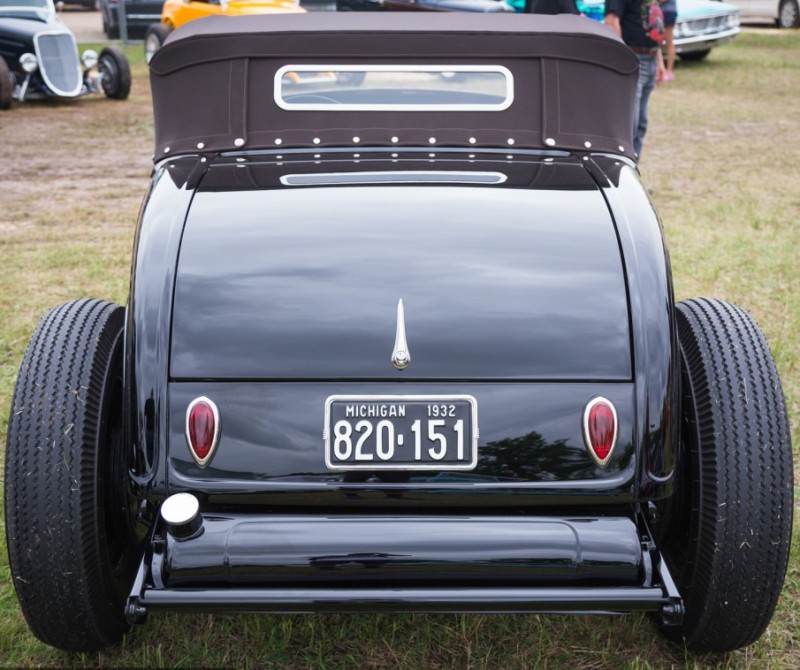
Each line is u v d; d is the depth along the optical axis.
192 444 2.34
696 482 2.59
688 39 17.31
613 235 2.66
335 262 2.54
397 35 3.21
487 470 2.35
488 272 2.52
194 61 3.21
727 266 6.33
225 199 2.82
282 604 2.28
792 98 14.20
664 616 2.30
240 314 2.44
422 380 2.36
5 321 5.34
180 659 2.82
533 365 2.38
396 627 2.96
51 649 2.84
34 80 13.52
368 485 2.34
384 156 3.18
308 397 2.35
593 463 2.36
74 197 8.41
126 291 5.83
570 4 7.51
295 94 3.46
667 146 10.75
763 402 2.57
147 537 2.50
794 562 3.28
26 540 2.47
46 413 2.53
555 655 2.87
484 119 3.27
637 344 2.42
